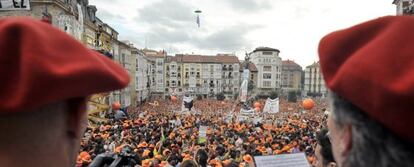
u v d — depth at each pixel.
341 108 1.29
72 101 1.33
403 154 1.13
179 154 15.64
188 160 7.52
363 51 1.21
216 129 32.41
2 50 1.13
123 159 2.20
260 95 160.25
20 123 1.19
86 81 1.23
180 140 21.28
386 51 1.16
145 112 57.12
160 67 154.12
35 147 1.23
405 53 1.13
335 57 1.32
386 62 1.14
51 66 1.16
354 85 1.19
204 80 161.00
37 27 1.22
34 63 1.13
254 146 20.27
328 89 1.34
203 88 160.38
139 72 101.56
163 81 155.38
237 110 75.00
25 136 1.21
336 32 1.36
